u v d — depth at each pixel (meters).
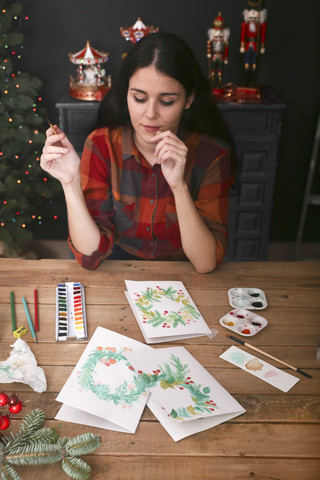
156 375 1.12
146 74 1.47
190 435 1.00
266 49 3.20
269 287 1.53
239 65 3.25
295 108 3.35
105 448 0.96
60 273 1.57
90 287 1.49
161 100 1.51
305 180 3.54
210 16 3.14
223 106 2.87
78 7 3.11
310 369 1.19
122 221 1.84
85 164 1.76
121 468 0.93
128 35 2.92
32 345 1.24
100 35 3.19
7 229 3.00
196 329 1.31
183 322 1.33
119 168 1.75
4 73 2.92
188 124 1.76
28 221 3.12
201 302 1.44
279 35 3.16
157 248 1.89
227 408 1.05
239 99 2.91
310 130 3.40
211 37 2.93
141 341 1.26
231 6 3.11
